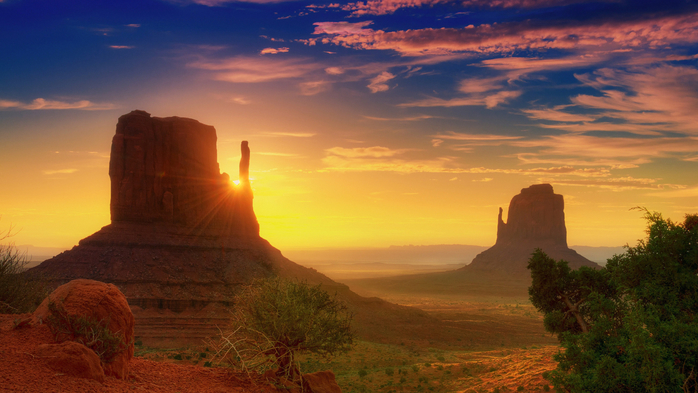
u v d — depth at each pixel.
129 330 9.77
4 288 11.95
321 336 12.44
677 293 17.34
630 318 15.12
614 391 14.79
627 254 19.27
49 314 8.94
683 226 18.88
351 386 37.28
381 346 70.56
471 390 29.62
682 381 14.40
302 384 12.11
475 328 109.44
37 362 7.87
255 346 12.30
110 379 8.70
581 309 29.95
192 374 10.90
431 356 62.94
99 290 9.62
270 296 12.61
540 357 34.34
